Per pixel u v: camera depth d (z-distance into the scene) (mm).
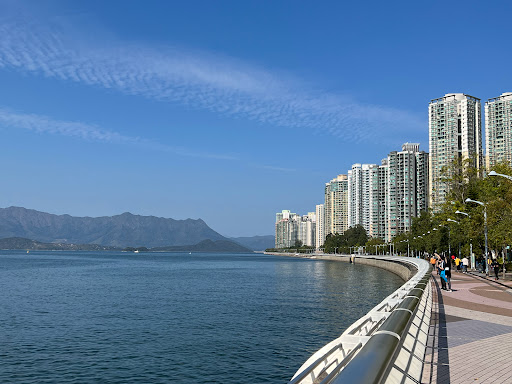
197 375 22312
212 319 37625
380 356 4871
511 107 149625
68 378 21984
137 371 22984
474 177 86062
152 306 46312
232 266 161875
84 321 37188
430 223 121938
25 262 184250
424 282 19391
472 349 13000
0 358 25406
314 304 47469
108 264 173750
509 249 76000
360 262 181125
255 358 25234
